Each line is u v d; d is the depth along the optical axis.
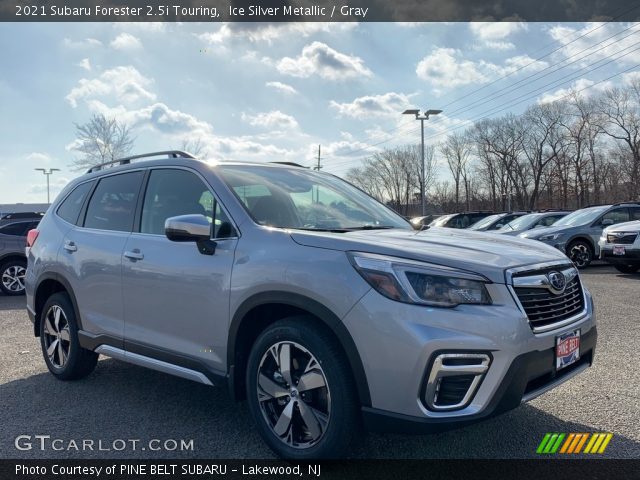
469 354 2.56
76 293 4.38
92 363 4.60
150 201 4.04
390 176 81.62
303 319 2.95
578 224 12.84
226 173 3.78
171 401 4.09
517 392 2.66
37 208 47.38
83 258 4.31
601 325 6.25
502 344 2.59
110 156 26.23
